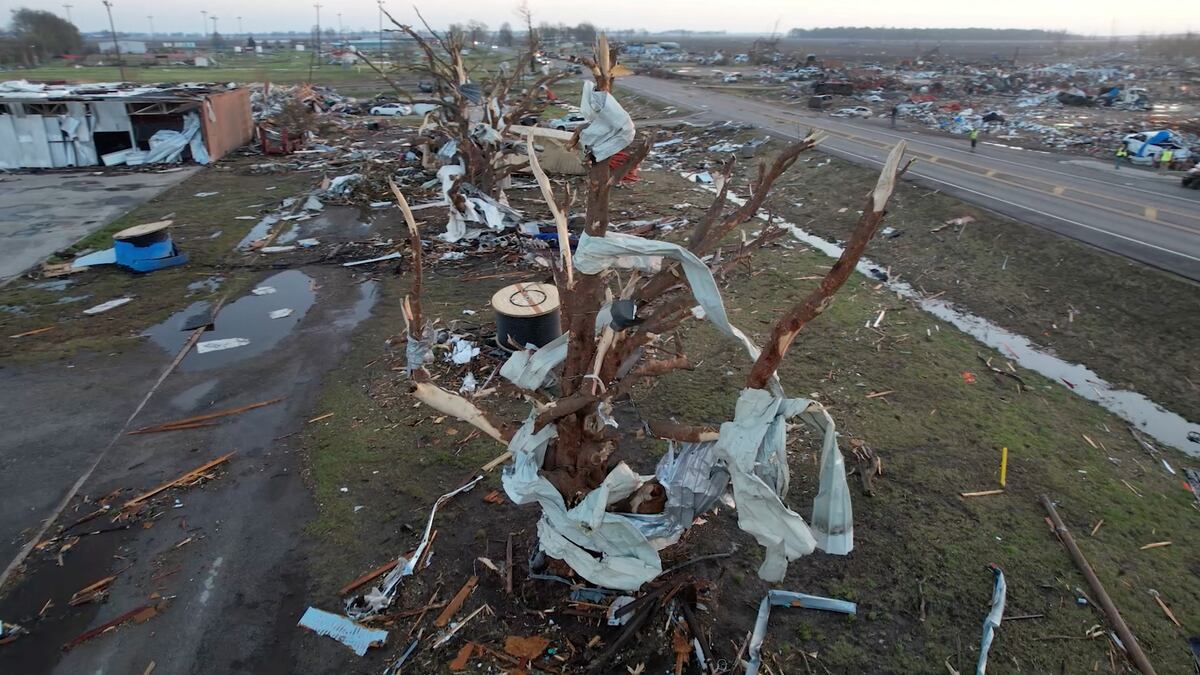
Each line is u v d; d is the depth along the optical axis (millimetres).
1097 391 10352
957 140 29547
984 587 6457
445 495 7684
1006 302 13312
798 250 16703
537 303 10414
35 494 7754
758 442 4684
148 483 7988
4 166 24500
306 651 5816
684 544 6934
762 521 4758
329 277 14617
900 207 18734
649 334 5520
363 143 30703
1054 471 8234
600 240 4543
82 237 16812
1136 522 7395
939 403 9758
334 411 9484
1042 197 18766
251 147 29281
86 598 6344
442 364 10688
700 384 10242
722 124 33062
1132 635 5930
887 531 7184
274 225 18250
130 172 24531
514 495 5375
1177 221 16359
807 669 5641
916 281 14711
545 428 5562
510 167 19578
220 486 7926
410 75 60188
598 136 4539
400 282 14344
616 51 4645
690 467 5523
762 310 13039
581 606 6148
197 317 12539
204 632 6016
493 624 6031
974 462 8375
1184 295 12008
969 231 16359
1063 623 6062
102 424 9141
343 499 7699
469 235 16797
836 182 21797
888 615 6156
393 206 19938
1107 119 35219
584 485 5918
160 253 14836
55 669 5676
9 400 9648
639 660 5688
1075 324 12250
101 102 24922
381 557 6848
